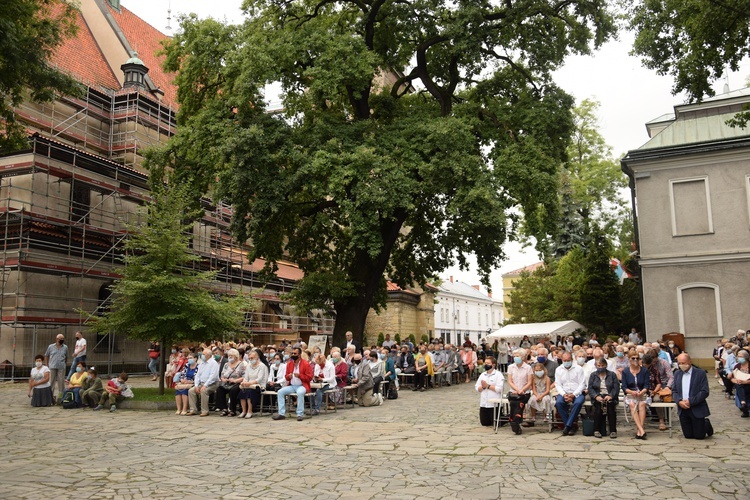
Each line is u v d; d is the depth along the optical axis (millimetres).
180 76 25344
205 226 36594
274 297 41406
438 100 26781
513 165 22594
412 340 38688
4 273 25312
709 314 26703
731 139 26797
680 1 14719
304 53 22938
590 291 36438
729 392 17500
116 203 32094
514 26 24484
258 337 40500
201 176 25203
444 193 23000
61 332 27969
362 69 22234
